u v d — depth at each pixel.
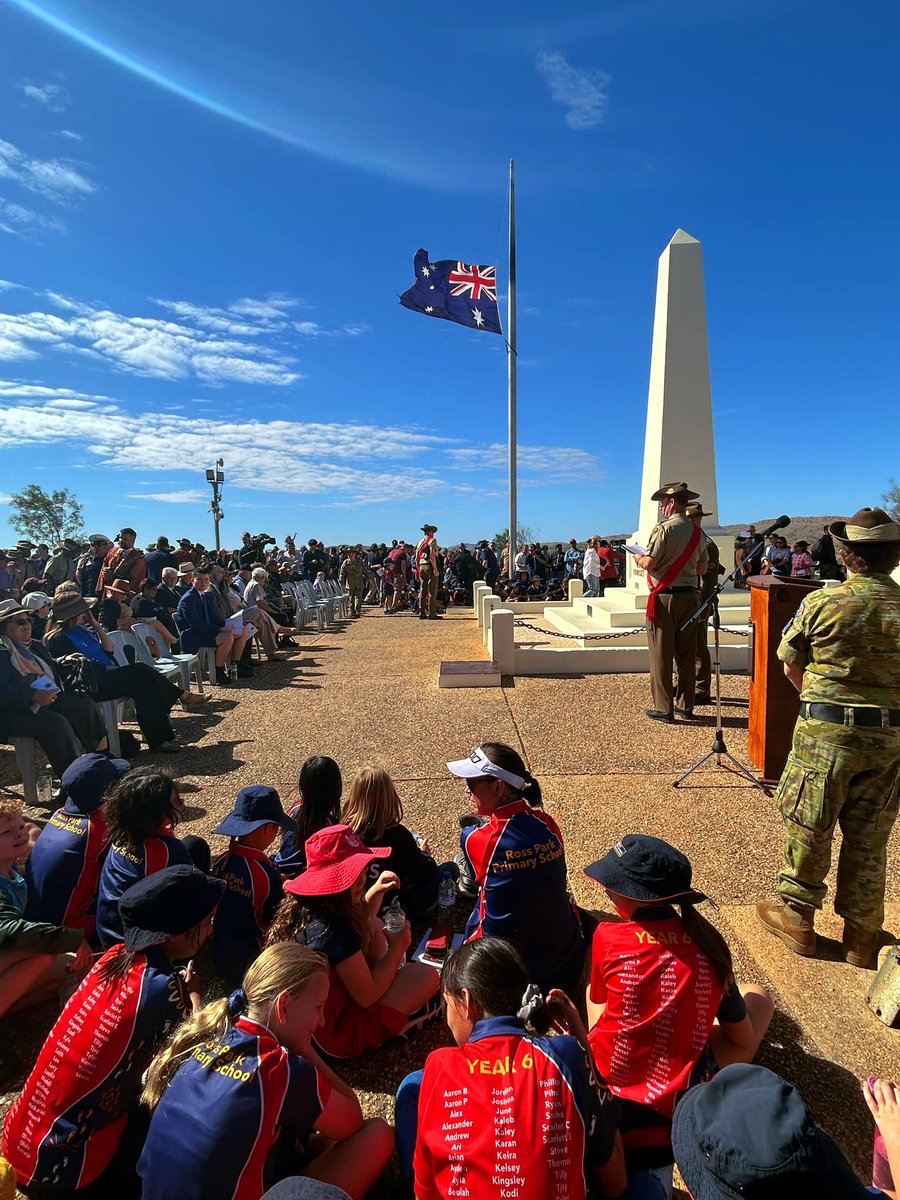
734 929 3.07
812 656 2.77
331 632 13.84
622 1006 1.98
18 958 2.66
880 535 2.61
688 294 9.51
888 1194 1.42
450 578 19.33
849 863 2.76
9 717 4.78
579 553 18.48
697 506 6.27
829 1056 2.38
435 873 3.24
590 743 5.61
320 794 3.21
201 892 2.13
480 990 1.70
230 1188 1.56
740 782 4.68
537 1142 1.45
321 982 1.85
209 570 10.25
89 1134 1.86
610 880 2.04
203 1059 1.69
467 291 15.56
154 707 5.88
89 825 2.97
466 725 6.28
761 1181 1.03
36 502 44.06
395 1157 2.10
